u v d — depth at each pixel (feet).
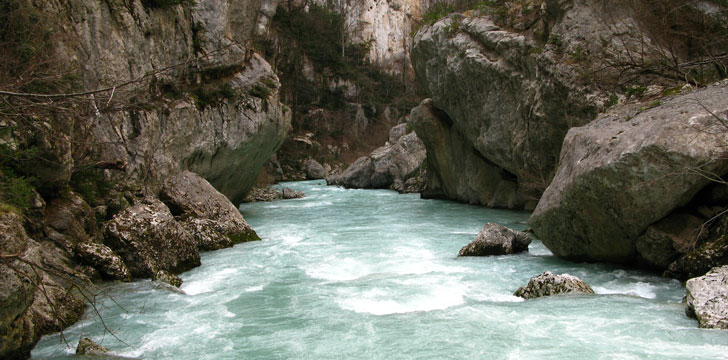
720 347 15.96
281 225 50.62
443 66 64.08
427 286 25.13
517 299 22.88
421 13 240.94
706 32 39.14
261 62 63.98
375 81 211.20
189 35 50.85
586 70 43.27
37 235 25.25
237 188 61.62
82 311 21.81
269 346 17.90
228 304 23.26
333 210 65.57
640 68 39.60
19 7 26.30
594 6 45.06
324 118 176.65
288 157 152.76
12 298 14.49
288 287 26.12
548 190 30.89
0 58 22.97
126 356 17.26
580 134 30.01
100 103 20.40
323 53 185.88
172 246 30.17
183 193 41.37
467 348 16.76
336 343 17.87
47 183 27.45
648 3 42.55
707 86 29.89
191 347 18.03
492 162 63.93
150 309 22.58
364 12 225.56
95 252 26.81
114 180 36.50
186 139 47.21
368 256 33.42
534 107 49.24
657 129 24.18
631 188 24.52
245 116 56.18
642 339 16.84
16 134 24.20
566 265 29.35
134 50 41.42
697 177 23.08
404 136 107.55
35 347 17.94
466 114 62.64
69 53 32.65
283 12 165.27
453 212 60.23
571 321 18.93
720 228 23.38
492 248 32.73
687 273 24.00
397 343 17.54
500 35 54.95
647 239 25.39
